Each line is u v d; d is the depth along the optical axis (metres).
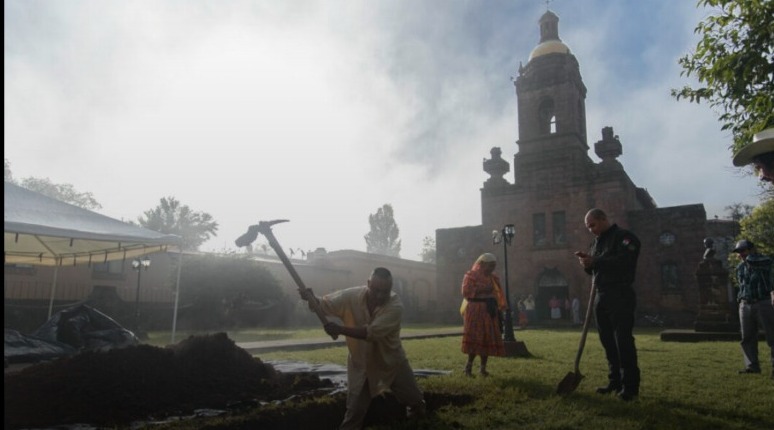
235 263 26.11
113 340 9.31
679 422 3.92
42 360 7.98
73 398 4.09
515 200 31.92
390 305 4.02
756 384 5.63
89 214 11.09
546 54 32.78
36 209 10.11
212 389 4.75
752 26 5.75
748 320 6.71
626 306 4.98
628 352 4.90
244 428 3.68
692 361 7.82
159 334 18.72
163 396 4.43
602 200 29.50
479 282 6.43
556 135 31.36
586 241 29.42
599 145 30.12
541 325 26.52
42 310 19.69
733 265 20.78
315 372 6.54
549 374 6.30
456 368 7.18
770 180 3.05
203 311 25.17
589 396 4.90
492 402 4.59
